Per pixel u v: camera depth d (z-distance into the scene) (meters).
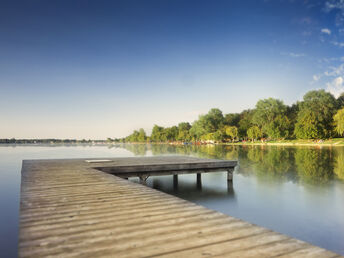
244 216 6.20
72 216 3.05
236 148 39.47
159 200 3.85
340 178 11.00
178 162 9.82
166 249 2.10
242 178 11.52
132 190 4.65
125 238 2.34
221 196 8.30
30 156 27.30
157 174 9.12
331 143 40.50
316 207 6.83
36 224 2.76
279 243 2.21
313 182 10.23
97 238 2.35
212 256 1.96
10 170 15.46
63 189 4.76
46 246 2.17
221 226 2.66
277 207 6.91
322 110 50.75
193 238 2.33
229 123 82.88
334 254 1.99
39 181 5.70
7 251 4.52
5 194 9.14
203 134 81.94
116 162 10.17
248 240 2.28
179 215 3.06
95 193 4.38
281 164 16.17
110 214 3.12
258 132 59.66
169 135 114.62
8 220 6.24
